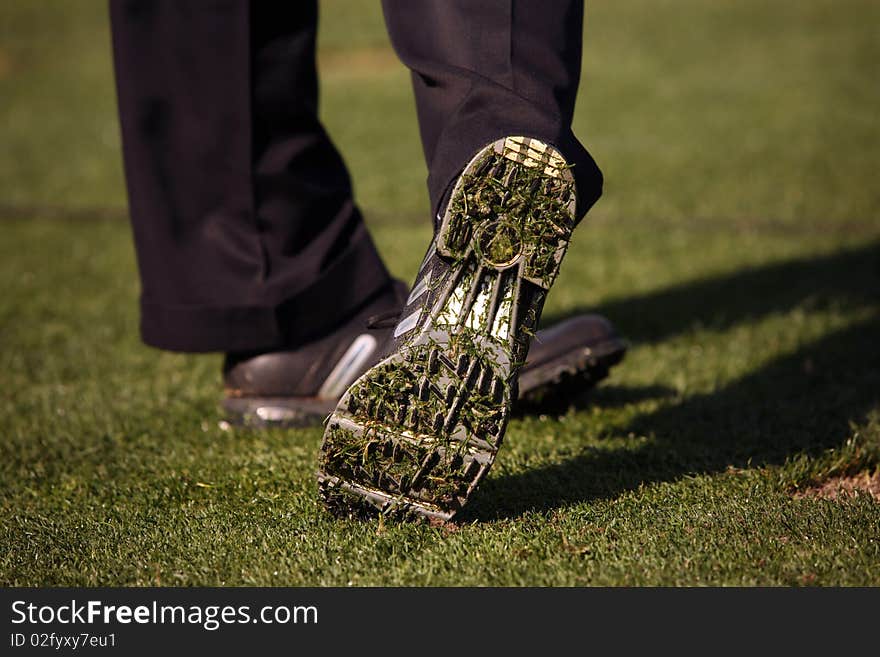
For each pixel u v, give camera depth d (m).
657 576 4.82
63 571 5.21
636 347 10.27
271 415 7.71
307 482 6.36
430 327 4.98
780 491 6.08
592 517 5.56
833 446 6.89
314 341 7.69
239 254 7.29
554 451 6.98
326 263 7.54
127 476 6.87
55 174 24.08
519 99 5.00
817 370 9.17
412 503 5.26
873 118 27.73
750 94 32.84
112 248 16.47
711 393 8.59
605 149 25.19
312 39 7.20
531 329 5.09
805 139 25.31
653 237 16.19
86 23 53.56
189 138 7.08
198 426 7.99
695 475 6.35
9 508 6.28
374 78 39.12
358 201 20.05
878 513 5.50
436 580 4.90
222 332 7.32
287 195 7.30
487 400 5.01
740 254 14.74
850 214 17.48
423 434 5.08
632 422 7.80
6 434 7.90
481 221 4.93
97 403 8.66
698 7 51.12
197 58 6.92
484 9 5.08
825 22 45.59
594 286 13.05
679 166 22.67
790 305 11.78
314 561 5.14
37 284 13.91
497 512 5.77
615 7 52.50
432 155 5.46
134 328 11.55
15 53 47.50
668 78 36.50
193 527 5.67
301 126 7.36
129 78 6.98
